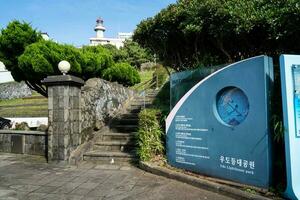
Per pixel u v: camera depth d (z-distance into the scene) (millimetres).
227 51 7430
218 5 6254
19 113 19500
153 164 6410
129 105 11438
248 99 4801
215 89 5363
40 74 11172
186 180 5441
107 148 8031
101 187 5383
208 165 5438
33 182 5738
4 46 12227
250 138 4746
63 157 7219
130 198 4789
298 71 4277
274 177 4586
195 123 5719
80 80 7781
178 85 6270
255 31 6398
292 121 4195
